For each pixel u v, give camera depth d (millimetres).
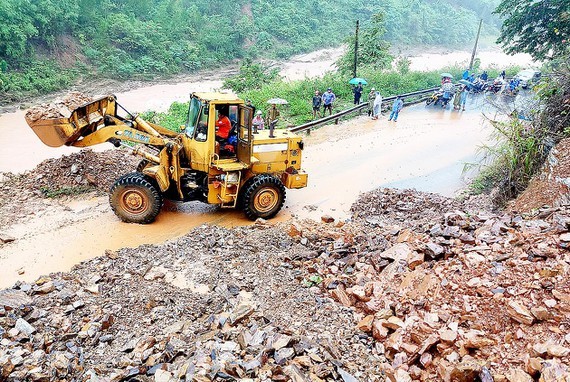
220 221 10422
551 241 6062
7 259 8391
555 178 8609
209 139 9664
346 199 11938
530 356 4594
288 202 11648
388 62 31656
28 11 30719
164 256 7797
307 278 7277
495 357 4746
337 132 18344
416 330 5410
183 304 6371
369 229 8883
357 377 5055
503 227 6988
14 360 5078
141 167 10797
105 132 9672
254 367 4840
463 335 5098
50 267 8195
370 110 20891
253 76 28797
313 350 5281
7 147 18578
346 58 28906
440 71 33500
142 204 9859
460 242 7008
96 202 10930
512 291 5438
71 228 9664
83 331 5762
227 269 7371
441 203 10680
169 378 4773
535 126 10656
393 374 4969
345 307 6547
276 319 6066
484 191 11742
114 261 7641
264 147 10391
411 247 7281
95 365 5168
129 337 5719
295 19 53875
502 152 10812
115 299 6461
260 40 48438
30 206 10562
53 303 6328
